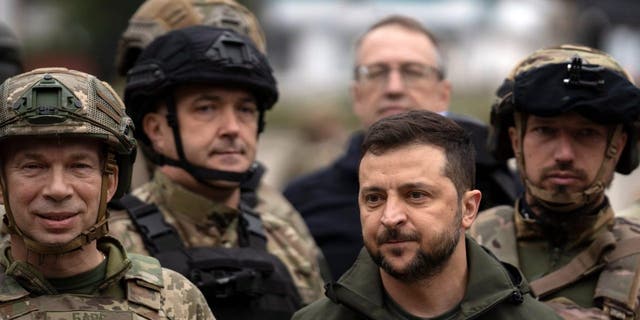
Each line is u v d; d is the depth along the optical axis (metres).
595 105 7.68
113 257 6.78
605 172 8.00
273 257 8.79
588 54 8.11
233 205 9.00
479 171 9.64
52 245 6.43
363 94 11.54
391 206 6.45
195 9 9.52
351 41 42.03
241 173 8.72
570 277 7.85
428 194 6.48
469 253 6.84
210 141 8.61
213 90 8.62
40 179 6.40
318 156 21.19
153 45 8.78
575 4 34.97
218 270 8.37
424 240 6.45
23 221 6.44
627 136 8.20
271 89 8.84
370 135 6.63
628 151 8.28
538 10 39.62
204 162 8.62
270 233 9.25
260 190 9.87
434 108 11.50
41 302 6.50
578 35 31.38
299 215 10.82
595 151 7.92
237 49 8.66
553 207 8.03
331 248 10.87
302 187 11.42
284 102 39.25
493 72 38.91
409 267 6.45
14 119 6.31
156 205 8.73
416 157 6.49
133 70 8.86
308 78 41.88
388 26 11.66
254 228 9.09
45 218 6.41
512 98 8.06
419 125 6.60
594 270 7.84
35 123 6.30
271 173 26.55
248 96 8.77
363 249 6.95
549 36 38.72
